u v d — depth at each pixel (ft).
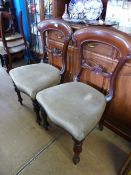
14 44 7.25
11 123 4.99
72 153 4.11
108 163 3.90
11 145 4.31
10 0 7.67
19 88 4.35
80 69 4.22
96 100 3.54
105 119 4.73
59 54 4.74
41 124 4.91
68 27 3.99
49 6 5.42
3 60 8.01
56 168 3.80
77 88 3.87
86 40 3.58
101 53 3.75
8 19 7.13
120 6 3.93
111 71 3.73
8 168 3.79
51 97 3.60
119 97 3.99
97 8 4.41
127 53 3.07
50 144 4.34
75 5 4.78
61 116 3.17
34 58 8.36
